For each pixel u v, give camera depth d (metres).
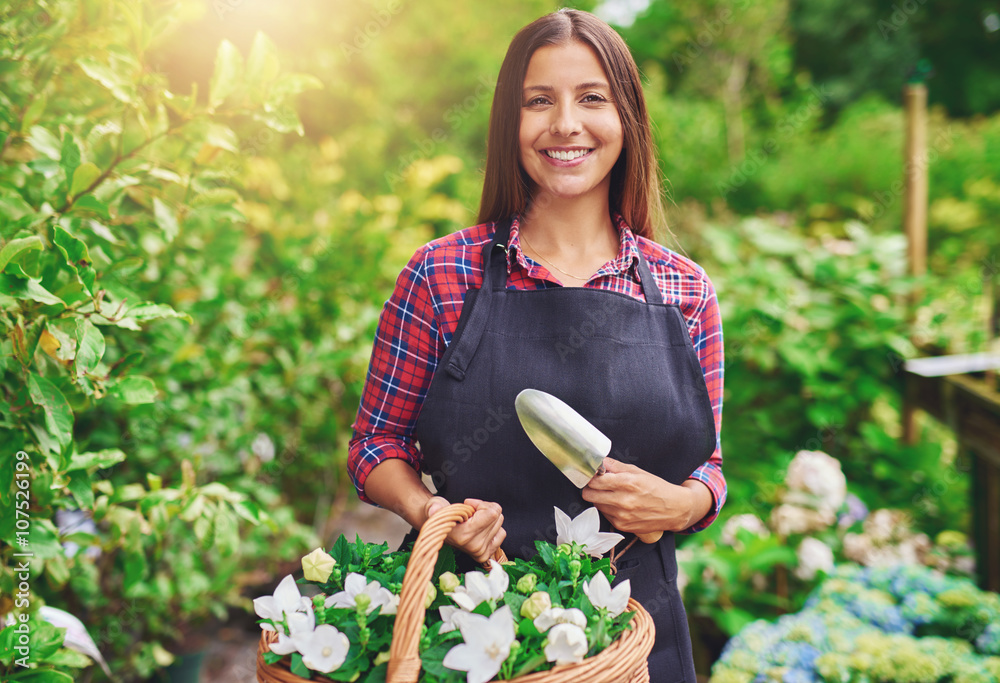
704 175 6.73
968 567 2.69
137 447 2.02
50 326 1.14
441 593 0.98
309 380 2.67
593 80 1.15
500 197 1.24
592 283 1.20
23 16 1.37
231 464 2.37
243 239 2.92
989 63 11.37
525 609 0.89
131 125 1.84
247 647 2.62
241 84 1.51
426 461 1.16
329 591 1.01
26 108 1.39
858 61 11.47
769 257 3.93
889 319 3.30
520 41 1.19
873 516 2.79
